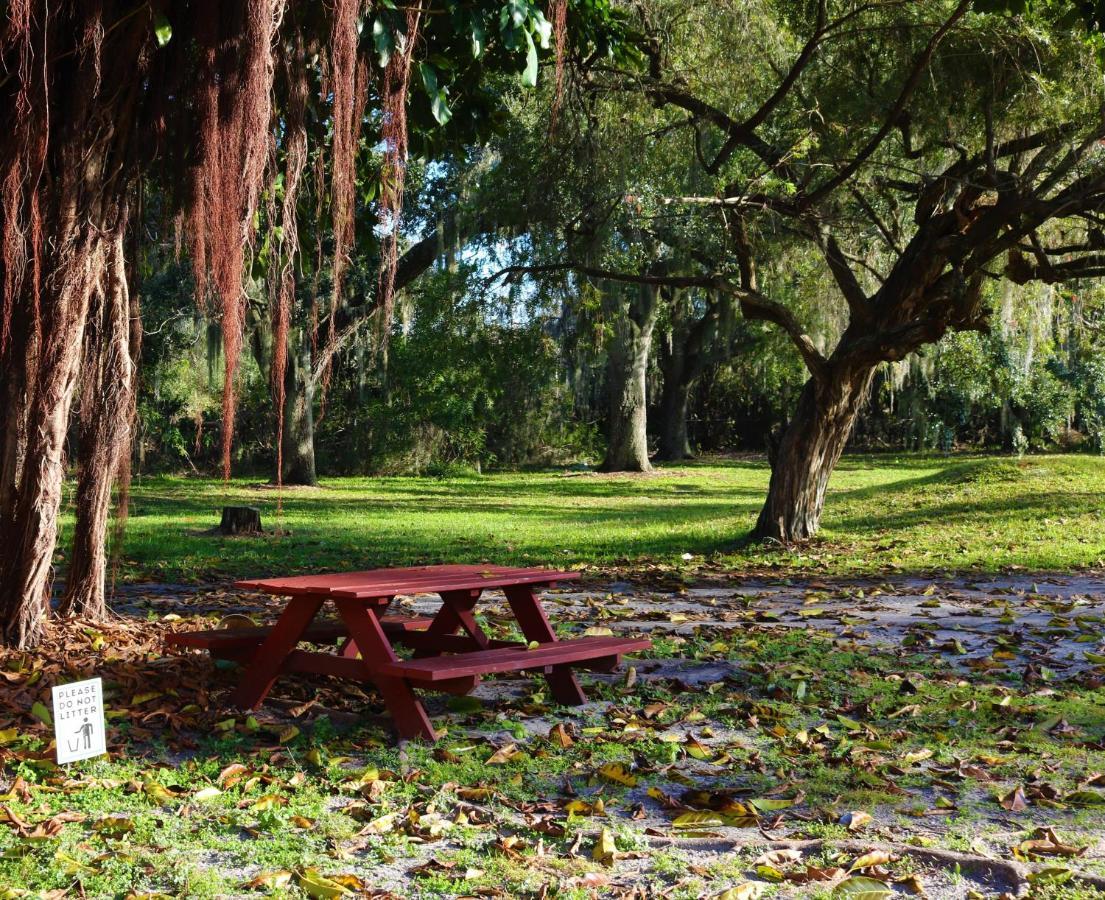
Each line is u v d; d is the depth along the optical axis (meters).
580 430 42.94
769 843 3.83
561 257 15.61
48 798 4.12
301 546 15.77
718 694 6.11
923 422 41.78
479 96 8.52
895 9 13.11
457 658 5.26
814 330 18.58
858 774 4.59
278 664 5.52
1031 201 12.89
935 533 15.36
